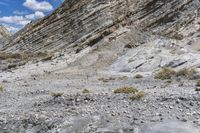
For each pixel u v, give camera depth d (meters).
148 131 16.56
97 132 17.16
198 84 28.12
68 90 33.59
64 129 18.30
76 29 86.69
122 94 23.77
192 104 19.56
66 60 65.06
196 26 64.62
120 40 67.00
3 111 24.25
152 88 28.75
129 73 48.66
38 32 96.00
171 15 71.38
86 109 20.81
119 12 84.12
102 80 42.97
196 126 16.58
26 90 35.88
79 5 95.06
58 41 87.25
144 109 19.66
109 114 19.44
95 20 85.44
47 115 20.69
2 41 119.88
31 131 19.14
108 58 59.56
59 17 96.50
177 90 24.92
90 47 69.69
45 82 44.62
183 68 41.94
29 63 68.25
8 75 57.59
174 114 18.36
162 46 55.72
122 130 17.00
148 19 74.38
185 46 55.69
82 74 51.38
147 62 49.88
